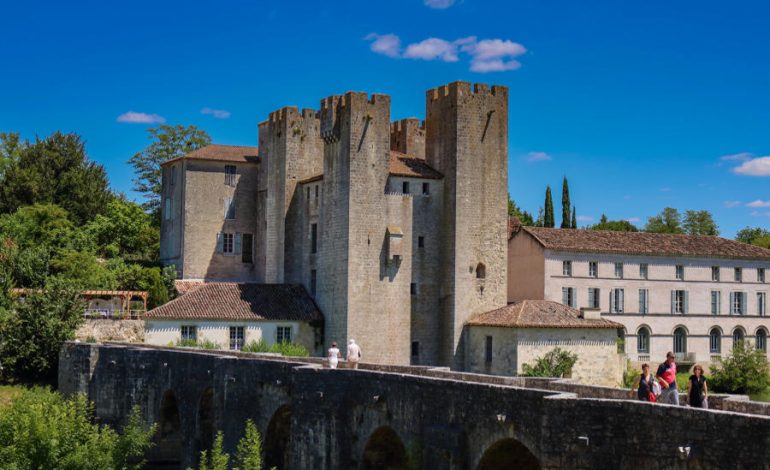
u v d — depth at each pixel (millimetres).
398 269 88938
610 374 84438
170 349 66625
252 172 107875
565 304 97312
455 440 35969
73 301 85688
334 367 49625
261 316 88750
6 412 50375
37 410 47906
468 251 90000
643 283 106625
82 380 73938
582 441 30422
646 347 107000
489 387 34906
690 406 29438
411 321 89250
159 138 133375
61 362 78625
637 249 106312
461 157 90188
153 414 64812
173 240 108250
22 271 96875
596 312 86375
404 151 100312
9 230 113812
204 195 105688
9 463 44594
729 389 97188
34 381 83000
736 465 25984
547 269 100938
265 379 50781
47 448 45281
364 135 88250
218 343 87375
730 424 26203
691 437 27219
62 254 105250
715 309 111250
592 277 103500
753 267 113875
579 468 30656
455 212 89562
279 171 98875
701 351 109938
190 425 59344
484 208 91188
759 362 97812
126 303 95125
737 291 112750
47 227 117500
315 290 92688
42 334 82375
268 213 100875
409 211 89750
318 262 92000
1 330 83438
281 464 50469
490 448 34750
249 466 38562
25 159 131125
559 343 83438
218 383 55156
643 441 28656
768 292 114688
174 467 64062
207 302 89125
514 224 109312
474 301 89875
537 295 101438
